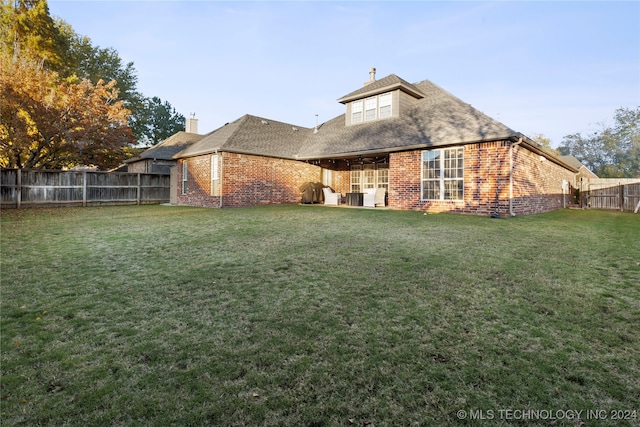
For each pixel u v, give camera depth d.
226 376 2.17
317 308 3.24
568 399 1.94
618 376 2.15
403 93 15.02
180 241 6.53
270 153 15.75
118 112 18.17
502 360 2.33
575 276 4.12
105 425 1.74
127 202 18.22
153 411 1.85
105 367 2.28
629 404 1.89
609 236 6.83
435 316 3.04
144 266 4.75
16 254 5.46
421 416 1.81
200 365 2.30
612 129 42.06
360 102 16.53
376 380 2.12
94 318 3.05
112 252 5.61
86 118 16.55
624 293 3.56
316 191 16.75
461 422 1.77
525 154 11.26
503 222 8.86
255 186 15.52
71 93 16.25
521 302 3.33
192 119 28.12
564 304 3.28
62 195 16.06
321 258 5.08
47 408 1.87
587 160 44.34
